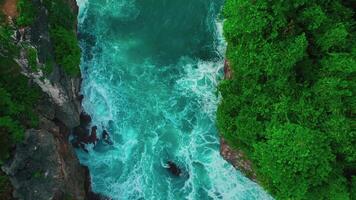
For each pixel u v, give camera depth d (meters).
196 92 23.77
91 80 23.69
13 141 17.80
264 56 17.12
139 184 22.77
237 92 18.83
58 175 18.48
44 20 19.81
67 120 21.19
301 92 17.58
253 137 18.16
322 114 17.17
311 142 16.02
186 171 22.95
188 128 23.45
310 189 17.59
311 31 17.78
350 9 18.38
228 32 17.89
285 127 16.55
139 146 23.27
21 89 18.70
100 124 23.30
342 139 16.88
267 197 22.45
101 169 22.89
